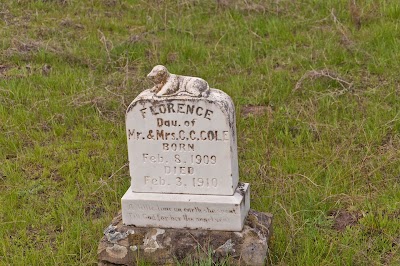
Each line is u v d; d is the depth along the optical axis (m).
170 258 2.95
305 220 3.14
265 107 4.10
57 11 5.40
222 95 2.92
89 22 5.17
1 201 3.36
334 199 3.29
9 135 3.86
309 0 5.41
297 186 3.36
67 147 3.78
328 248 2.99
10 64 4.60
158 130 2.92
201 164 2.92
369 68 4.39
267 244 2.94
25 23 5.15
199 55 4.66
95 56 4.68
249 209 3.06
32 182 3.51
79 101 4.12
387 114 3.91
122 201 2.98
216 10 5.34
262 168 3.46
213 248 2.92
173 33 4.99
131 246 2.97
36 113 4.04
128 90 4.20
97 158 3.66
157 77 2.91
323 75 4.25
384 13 5.08
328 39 4.73
